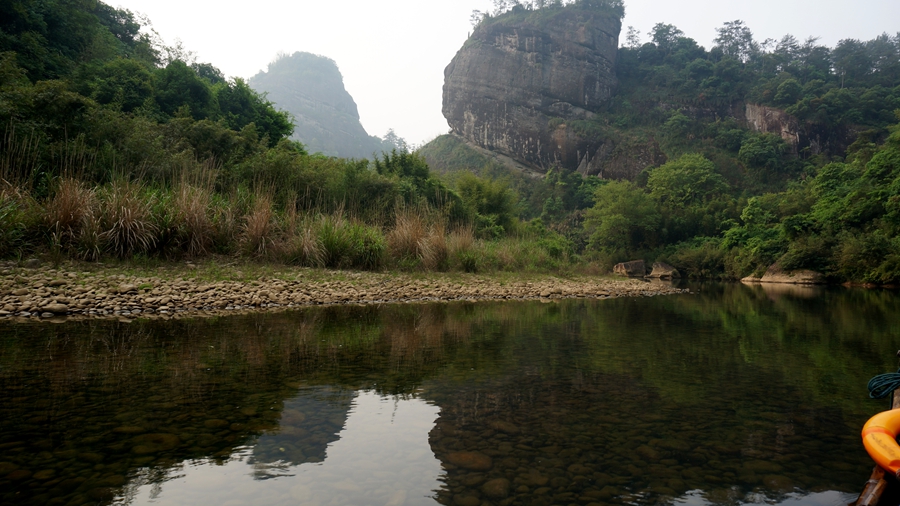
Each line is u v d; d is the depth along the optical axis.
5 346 2.89
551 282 9.78
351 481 1.26
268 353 2.89
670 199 33.81
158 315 4.32
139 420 1.69
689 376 2.53
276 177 9.81
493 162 55.75
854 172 23.42
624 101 55.66
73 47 14.53
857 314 6.13
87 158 7.28
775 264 18.88
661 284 14.29
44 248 5.62
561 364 2.79
